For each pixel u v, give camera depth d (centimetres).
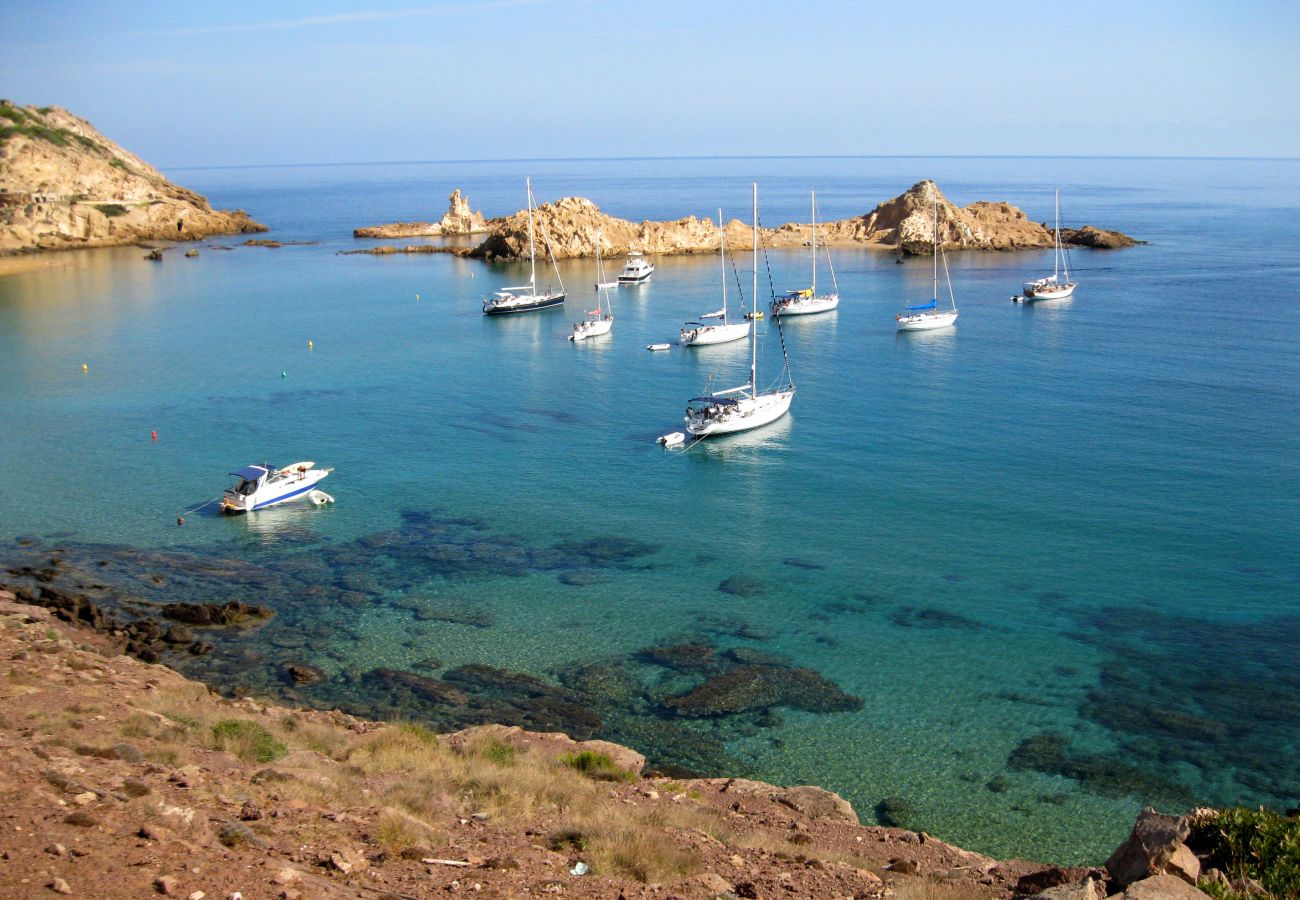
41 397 8731
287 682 3972
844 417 7994
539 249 18638
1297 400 7975
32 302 13875
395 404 8619
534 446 7406
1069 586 4872
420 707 3769
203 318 12838
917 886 1827
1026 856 2920
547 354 10762
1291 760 3425
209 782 1827
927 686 3962
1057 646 4288
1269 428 7256
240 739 2341
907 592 4850
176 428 7812
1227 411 7738
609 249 19012
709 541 5550
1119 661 4150
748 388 8869
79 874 1287
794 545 5469
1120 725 3666
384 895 1407
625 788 2580
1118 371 9200
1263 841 1712
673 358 10494
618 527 5781
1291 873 1634
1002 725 3672
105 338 11438
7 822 1409
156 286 15562
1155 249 18538
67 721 2233
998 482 6359
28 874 1262
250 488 6041
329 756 2556
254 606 4619
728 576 5069
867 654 4231
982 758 3456
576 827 1961
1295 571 4938
